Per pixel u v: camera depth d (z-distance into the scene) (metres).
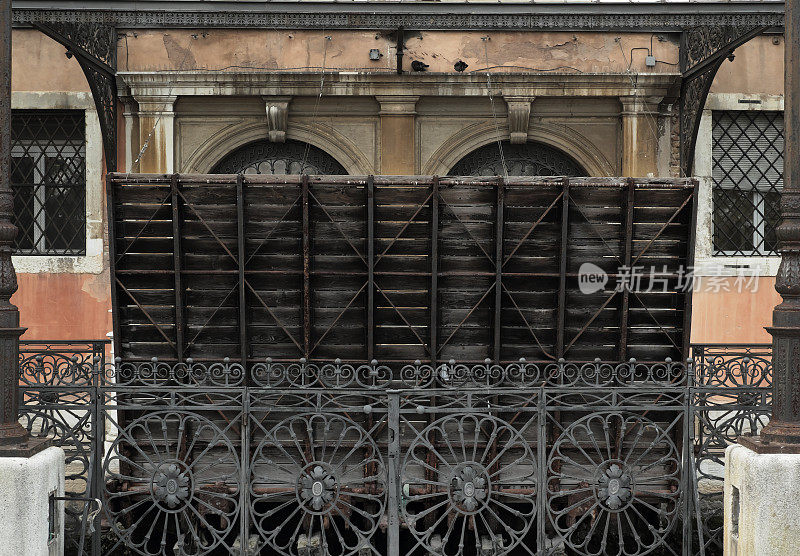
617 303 7.55
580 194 7.29
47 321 11.19
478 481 6.61
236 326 7.62
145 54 10.96
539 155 11.30
